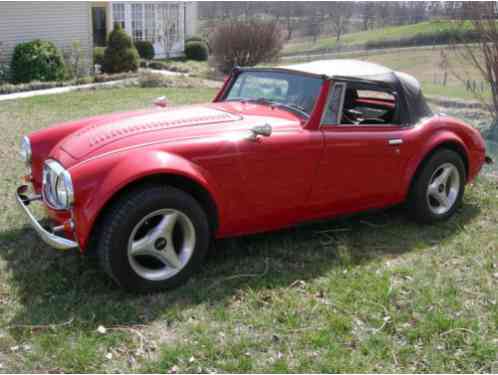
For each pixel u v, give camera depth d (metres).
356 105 4.76
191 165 3.61
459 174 5.06
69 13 18.12
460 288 3.83
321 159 4.16
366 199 4.56
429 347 3.13
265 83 4.74
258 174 3.89
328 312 3.48
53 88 15.22
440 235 4.80
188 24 26.77
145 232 3.58
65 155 3.71
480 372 2.95
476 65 8.55
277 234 4.70
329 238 4.66
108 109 11.17
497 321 3.40
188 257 3.72
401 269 4.06
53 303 3.51
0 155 7.09
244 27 19.36
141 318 3.38
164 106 4.98
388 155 4.52
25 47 16.23
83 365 2.92
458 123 5.09
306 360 3.00
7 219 4.88
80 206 3.36
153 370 2.91
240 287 3.77
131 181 3.35
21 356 2.99
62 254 4.22
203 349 3.07
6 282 3.79
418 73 12.60
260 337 3.22
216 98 5.13
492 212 5.34
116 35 19.09
